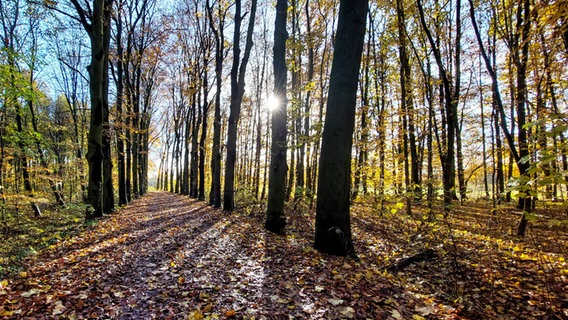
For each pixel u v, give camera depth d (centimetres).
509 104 1377
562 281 456
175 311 372
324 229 614
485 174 1767
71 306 373
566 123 290
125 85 1873
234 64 1368
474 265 568
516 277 504
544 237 691
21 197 1109
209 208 1540
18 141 1189
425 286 512
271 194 911
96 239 757
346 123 595
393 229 1034
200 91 2334
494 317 380
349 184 614
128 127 1357
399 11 1252
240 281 467
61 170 1855
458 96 1226
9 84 925
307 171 1986
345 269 515
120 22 1547
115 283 459
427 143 1639
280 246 699
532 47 704
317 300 389
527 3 875
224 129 3206
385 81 1788
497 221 990
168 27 1889
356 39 586
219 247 686
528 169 297
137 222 1052
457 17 1127
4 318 333
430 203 667
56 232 873
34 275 470
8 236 889
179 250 655
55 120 2661
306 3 1514
